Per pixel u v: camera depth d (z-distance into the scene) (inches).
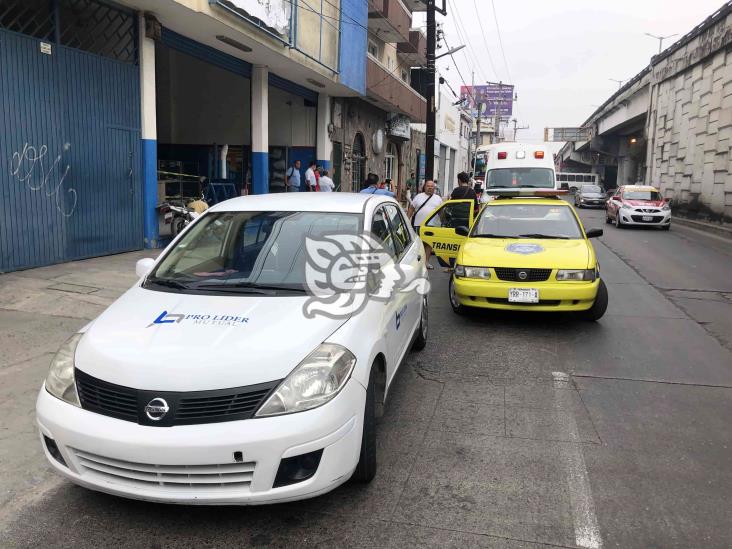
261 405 113.0
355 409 123.6
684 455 151.6
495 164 631.2
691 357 233.3
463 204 371.9
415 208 434.6
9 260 303.4
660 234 750.5
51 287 288.0
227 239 169.5
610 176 2950.3
